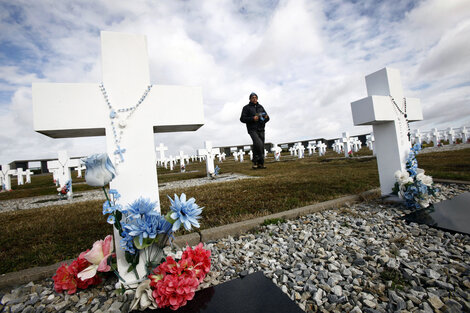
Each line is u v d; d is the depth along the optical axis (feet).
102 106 5.23
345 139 40.45
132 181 5.37
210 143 29.50
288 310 3.87
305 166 29.96
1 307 4.87
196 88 5.95
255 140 30.63
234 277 5.39
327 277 5.16
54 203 19.30
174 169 54.24
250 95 29.32
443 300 4.23
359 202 10.87
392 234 7.11
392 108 10.32
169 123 5.68
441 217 7.90
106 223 9.91
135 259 4.99
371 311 4.02
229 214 9.79
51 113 4.92
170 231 4.98
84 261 5.23
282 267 5.71
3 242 8.45
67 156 23.58
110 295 5.02
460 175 14.26
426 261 5.54
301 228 8.14
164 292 4.05
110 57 5.32
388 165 10.79
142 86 5.50
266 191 13.96
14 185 46.75
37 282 5.80
